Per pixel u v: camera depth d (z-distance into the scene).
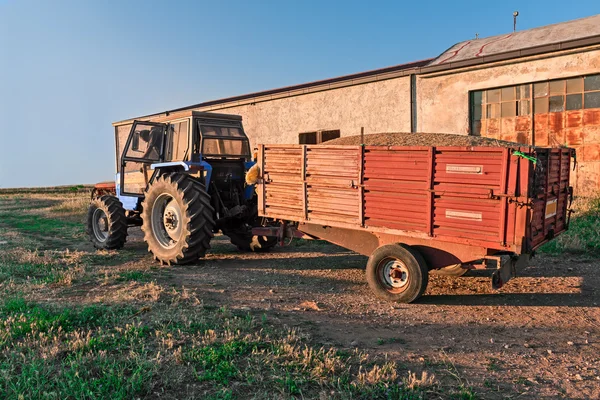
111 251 7.56
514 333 3.61
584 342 3.40
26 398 2.44
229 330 3.45
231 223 7.20
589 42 9.19
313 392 2.58
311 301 4.51
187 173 6.46
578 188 9.93
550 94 10.16
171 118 6.86
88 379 2.70
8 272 5.55
